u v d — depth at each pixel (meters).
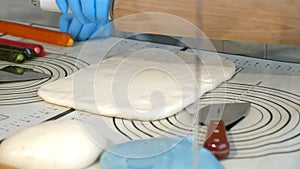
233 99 0.69
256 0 0.74
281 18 0.74
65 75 0.79
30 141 0.53
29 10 1.08
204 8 0.76
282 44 0.80
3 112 0.66
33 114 0.66
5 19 1.11
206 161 0.51
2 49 0.88
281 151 0.55
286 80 0.76
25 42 0.95
